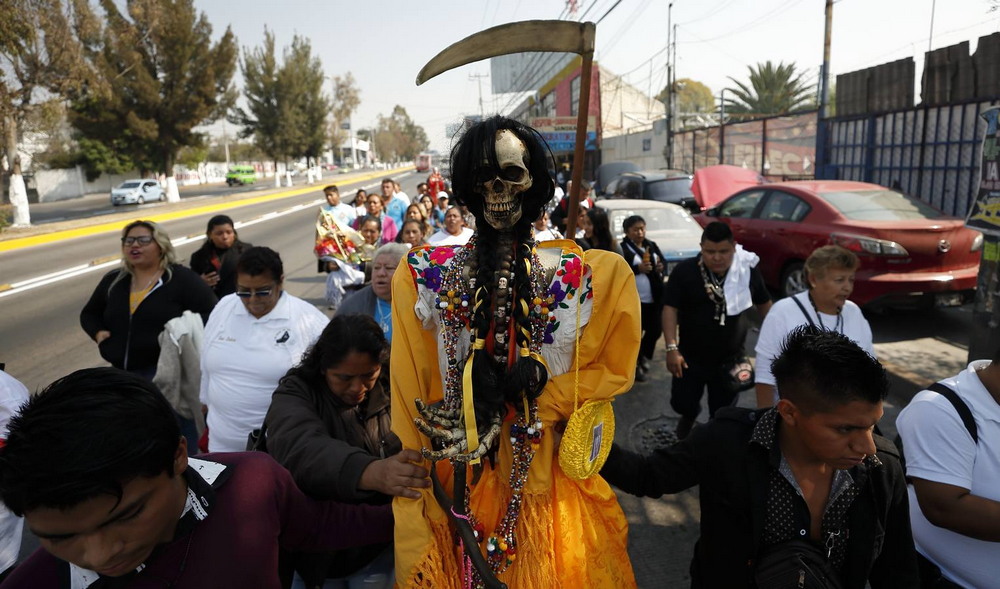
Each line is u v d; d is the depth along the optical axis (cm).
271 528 135
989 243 393
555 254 141
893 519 158
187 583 121
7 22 1814
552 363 140
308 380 211
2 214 1930
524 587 141
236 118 4734
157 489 106
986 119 392
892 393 478
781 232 707
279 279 282
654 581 291
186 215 2322
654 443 427
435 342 147
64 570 116
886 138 1224
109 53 2969
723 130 2003
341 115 7294
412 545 146
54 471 93
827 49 1407
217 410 282
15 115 1950
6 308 911
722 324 358
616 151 3027
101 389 102
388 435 217
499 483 149
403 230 592
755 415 164
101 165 3872
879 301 595
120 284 370
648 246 509
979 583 185
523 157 132
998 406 175
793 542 154
